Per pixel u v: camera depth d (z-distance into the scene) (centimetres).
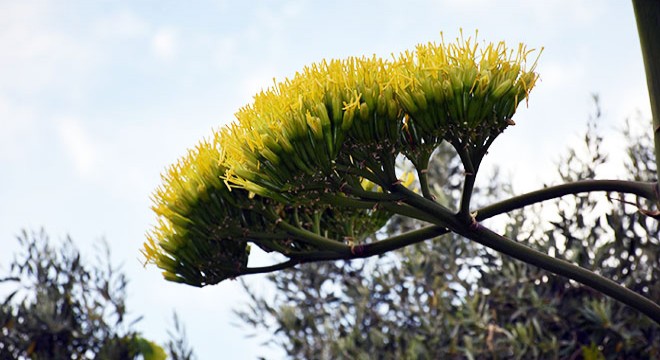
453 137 345
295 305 812
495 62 346
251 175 365
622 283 648
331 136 347
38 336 862
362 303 768
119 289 884
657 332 635
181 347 833
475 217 359
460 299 732
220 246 431
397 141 350
